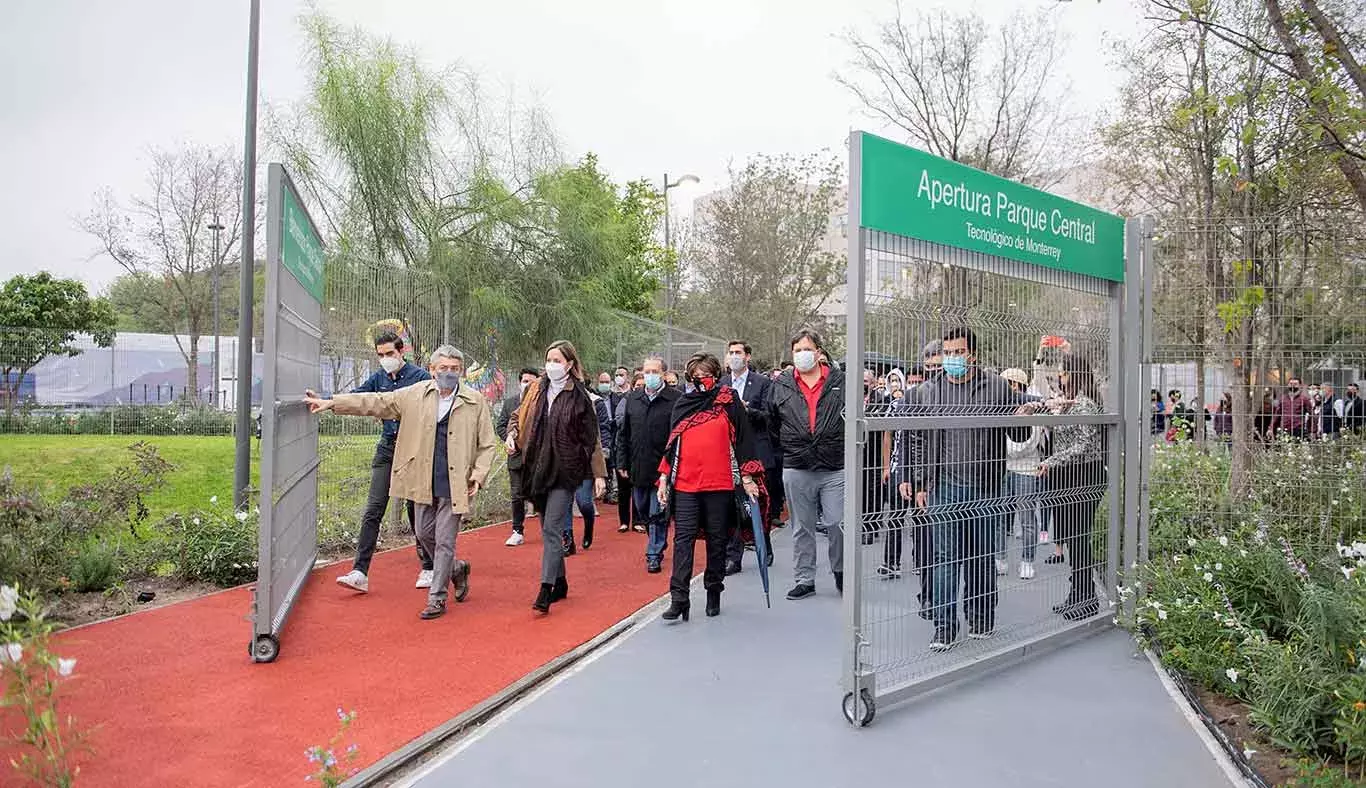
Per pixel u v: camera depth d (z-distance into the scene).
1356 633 4.10
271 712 4.50
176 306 37.22
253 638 5.30
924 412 4.81
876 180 4.42
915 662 4.88
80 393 23.39
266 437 5.25
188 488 14.10
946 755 4.02
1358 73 5.84
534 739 4.19
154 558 7.54
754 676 5.15
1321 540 5.93
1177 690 4.90
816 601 7.05
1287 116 8.14
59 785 2.83
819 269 33.03
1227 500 6.34
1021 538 5.68
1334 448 6.16
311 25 14.70
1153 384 6.40
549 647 5.71
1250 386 6.35
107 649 5.54
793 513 7.23
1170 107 10.16
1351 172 6.11
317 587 7.33
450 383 6.57
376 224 14.52
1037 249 5.47
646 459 8.73
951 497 5.04
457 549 9.28
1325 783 3.44
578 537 10.23
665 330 17.70
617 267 17.38
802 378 7.12
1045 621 5.79
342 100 14.27
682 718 4.47
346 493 8.89
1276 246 6.40
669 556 9.09
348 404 6.42
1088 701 4.72
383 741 4.15
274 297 5.24
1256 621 5.18
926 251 4.79
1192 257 6.48
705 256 34.81
